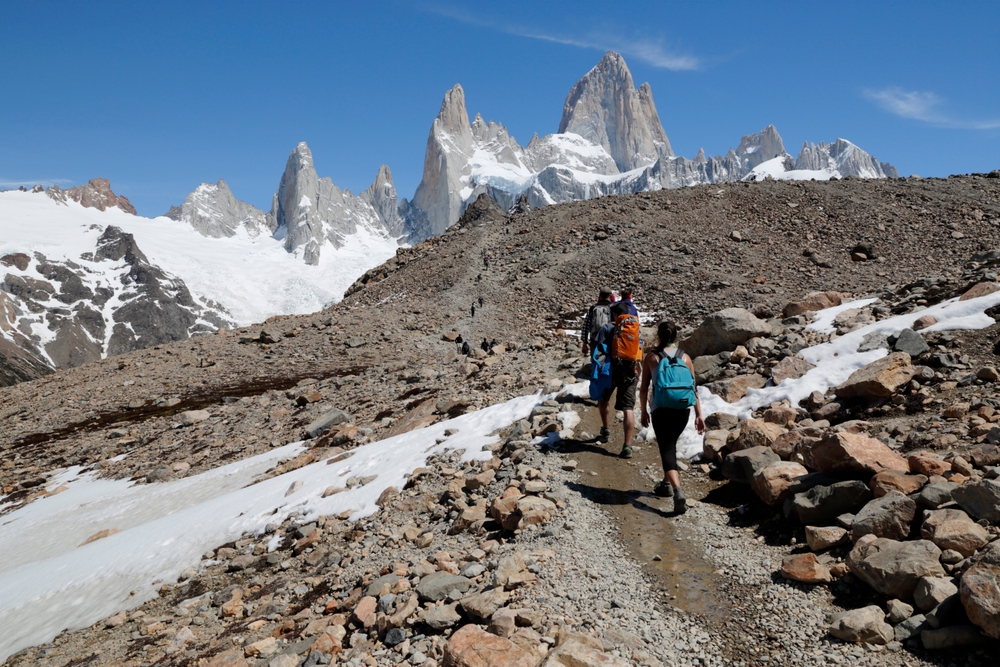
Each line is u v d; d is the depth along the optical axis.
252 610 7.75
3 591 11.44
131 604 9.25
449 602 6.10
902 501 5.36
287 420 23.17
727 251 46.62
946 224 44.59
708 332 12.46
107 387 37.31
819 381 9.30
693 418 9.45
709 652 4.68
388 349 39.88
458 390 16.58
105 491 19.80
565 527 6.93
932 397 7.89
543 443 9.45
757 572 5.68
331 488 11.02
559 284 47.34
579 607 5.36
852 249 43.41
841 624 4.55
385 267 70.00
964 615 4.28
